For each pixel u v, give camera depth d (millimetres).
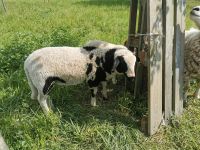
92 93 2578
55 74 2359
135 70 2633
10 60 3152
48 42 3529
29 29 4594
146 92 2752
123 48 2451
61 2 7344
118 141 2258
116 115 2521
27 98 2646
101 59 2416
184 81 2625
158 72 2262
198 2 7250
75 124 2387
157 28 2172
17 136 2203
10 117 2398
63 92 2732
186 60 2541
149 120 2297
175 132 2375
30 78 2422
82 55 2414
